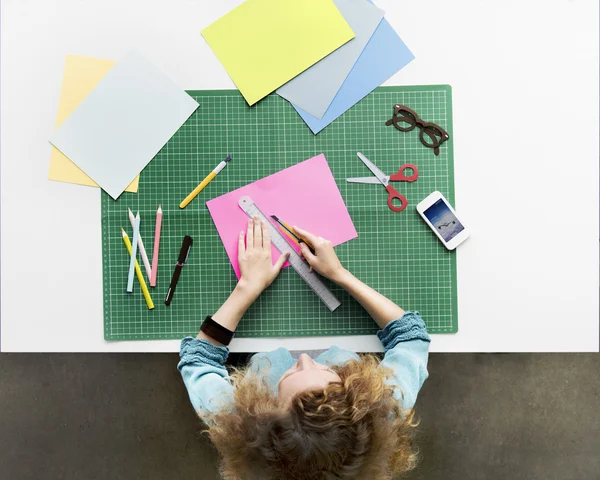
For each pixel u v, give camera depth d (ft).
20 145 3.21
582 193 3.21
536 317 3.22
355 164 3.26
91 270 3.24
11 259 3.21
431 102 3.23
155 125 3.23
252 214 3.25
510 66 3.21
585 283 3.21
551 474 4.73
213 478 4.70
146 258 3.24
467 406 4.73
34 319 3.21
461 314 3.24
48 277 3.22
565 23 3.18
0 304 3.21
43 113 3.21
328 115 3.25
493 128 3.22
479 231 3.24
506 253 3.23
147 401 4.72
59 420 4.74
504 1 3.19
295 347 3.23
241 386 2.67
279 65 3.22
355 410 2.39
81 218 3.23
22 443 4.75
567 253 3.21
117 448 4.73
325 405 2.34
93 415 4.73
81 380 4.73
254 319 3.23
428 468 4.73
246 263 3.12
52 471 4.75
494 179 3.23
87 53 3.20
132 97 3.22
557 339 3.22
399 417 2.75
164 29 3.20
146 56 3.21
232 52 3.21
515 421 4.73
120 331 3.23
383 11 3.20
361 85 3.23
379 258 3.26
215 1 3.19
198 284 3.25
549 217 3.22
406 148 3.25
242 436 2.51
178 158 3.24
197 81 3.22
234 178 3.26
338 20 3.20
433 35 3.21
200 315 3.25
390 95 3.24
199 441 4.71
